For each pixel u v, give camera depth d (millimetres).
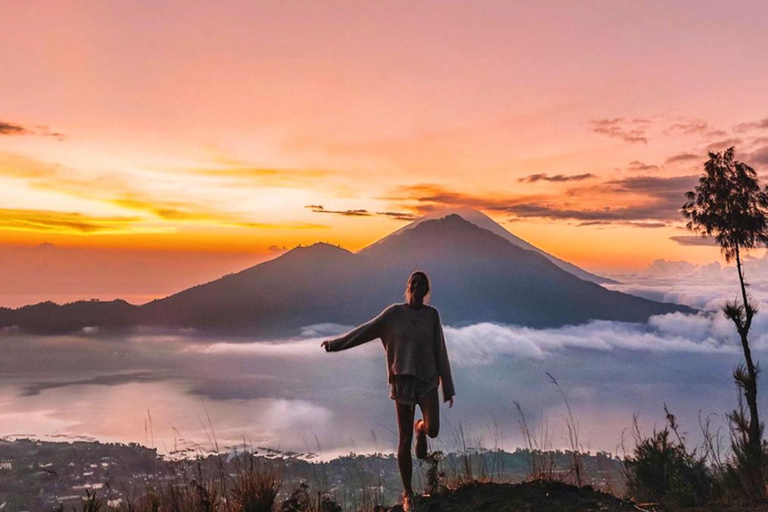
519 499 4918
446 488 5230
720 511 4949
